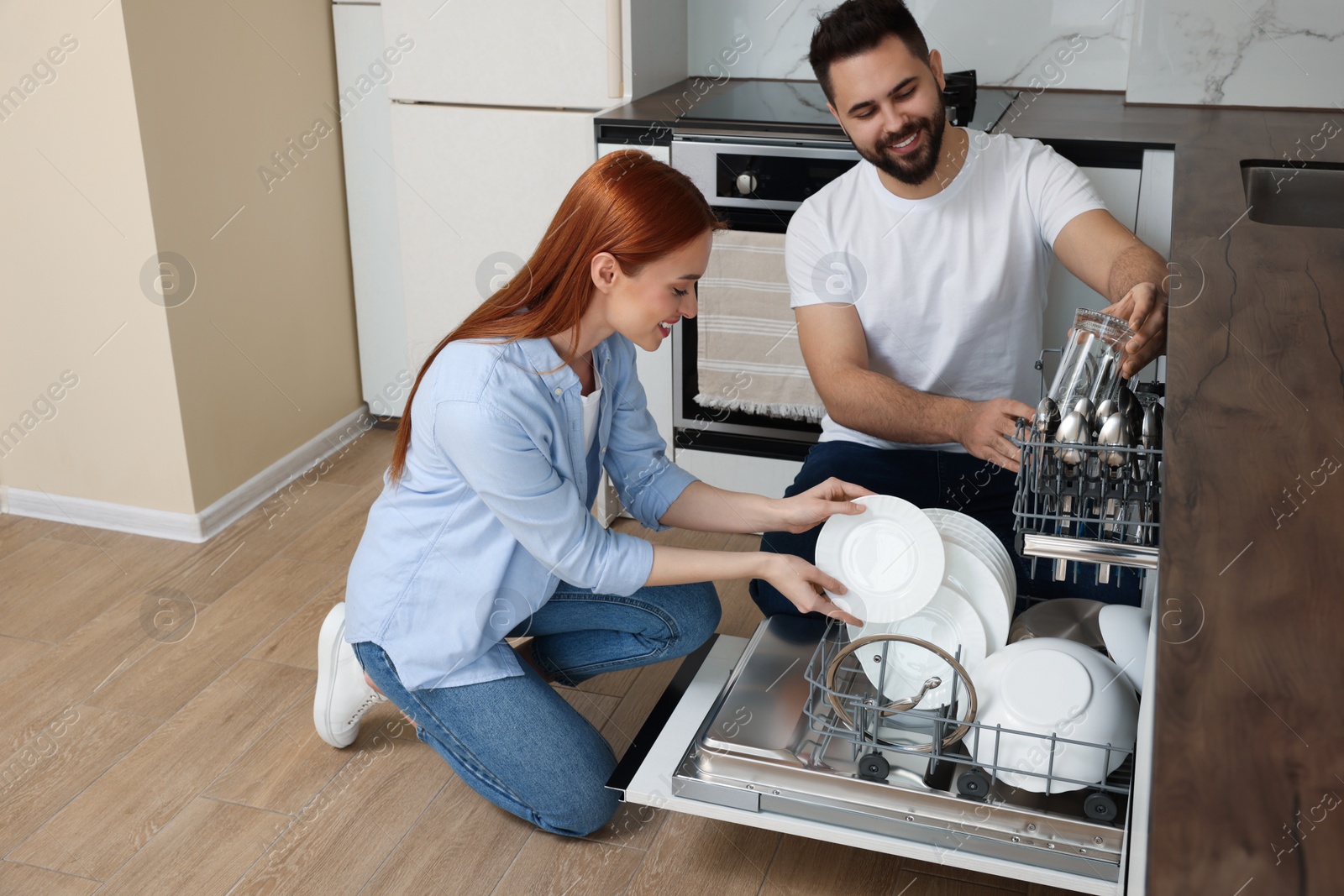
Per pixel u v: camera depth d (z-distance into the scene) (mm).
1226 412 1148
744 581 2420
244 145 2623
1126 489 1250
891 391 1872
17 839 1713
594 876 1638
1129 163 2223
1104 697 1357
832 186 2070
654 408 2652
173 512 2621
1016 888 1600
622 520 2746
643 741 1618
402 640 1620
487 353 1438
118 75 2283
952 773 1403
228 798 1801
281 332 2836
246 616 2312
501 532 1566
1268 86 2488
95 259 2445
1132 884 861
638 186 1374
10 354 2594
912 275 2014
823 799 1430
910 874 1629
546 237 1456
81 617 2305
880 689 1425
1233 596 886
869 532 1494
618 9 2504
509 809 1702
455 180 2729
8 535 2637
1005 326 2043
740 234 2412
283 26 2689
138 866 1662
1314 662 815
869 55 1801
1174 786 718
